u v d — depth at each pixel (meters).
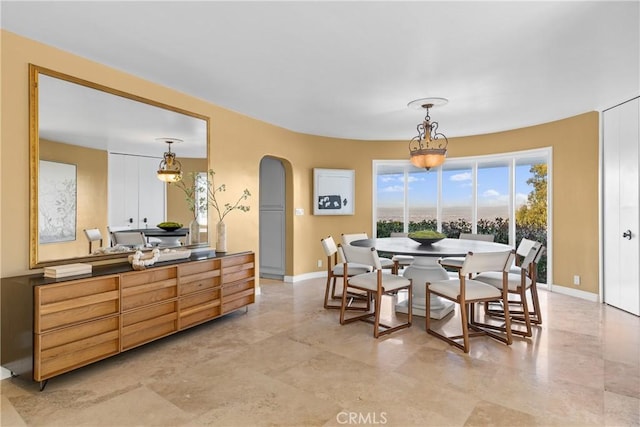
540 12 2.22
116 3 2.13
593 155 4.46
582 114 4.57
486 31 2.46
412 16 2.27
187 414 2.05
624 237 4.05
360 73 3.22
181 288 3.17
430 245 3.92
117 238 3.13
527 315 3.28
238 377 2.49
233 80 3.39
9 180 2.45
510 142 5.41
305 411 2.08
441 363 2.72
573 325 3.58
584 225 4.58
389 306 4.33
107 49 2.74
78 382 2.41
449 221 6.15
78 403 2.16
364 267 4.21
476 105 4.18
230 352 2.92
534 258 3.52
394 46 2.69
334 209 5.96
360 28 2.43
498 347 3.03
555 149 4.90
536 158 5.26
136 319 2.80
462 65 3.04
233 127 4.41
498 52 2.79
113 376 2.50
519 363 2.71
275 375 2.52
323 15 2.27
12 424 1.95
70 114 2.78
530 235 5.37
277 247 5.89
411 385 2.38
